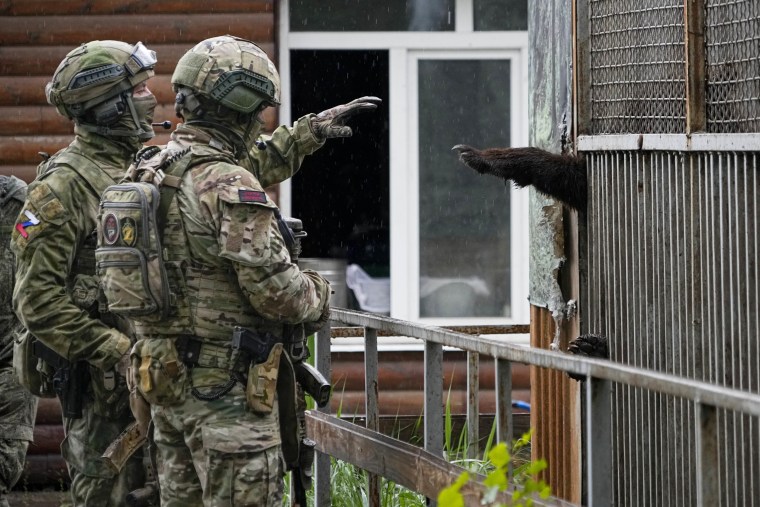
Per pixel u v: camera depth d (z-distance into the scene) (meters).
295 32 28.33
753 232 12.04
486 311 29.22
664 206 13.79
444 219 29.17
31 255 15.97
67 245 16.16
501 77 29.00
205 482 13.32
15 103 26.94
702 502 9.51
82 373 16.33
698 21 13.19
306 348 14.79
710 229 12.85
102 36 27.05
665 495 13.84
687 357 13.35
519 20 28.81
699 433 9.52
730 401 9.12
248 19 27.23
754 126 12.30
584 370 11.07
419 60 28.86
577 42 15.77
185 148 13.74
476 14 28.80
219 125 13.92
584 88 15.78
